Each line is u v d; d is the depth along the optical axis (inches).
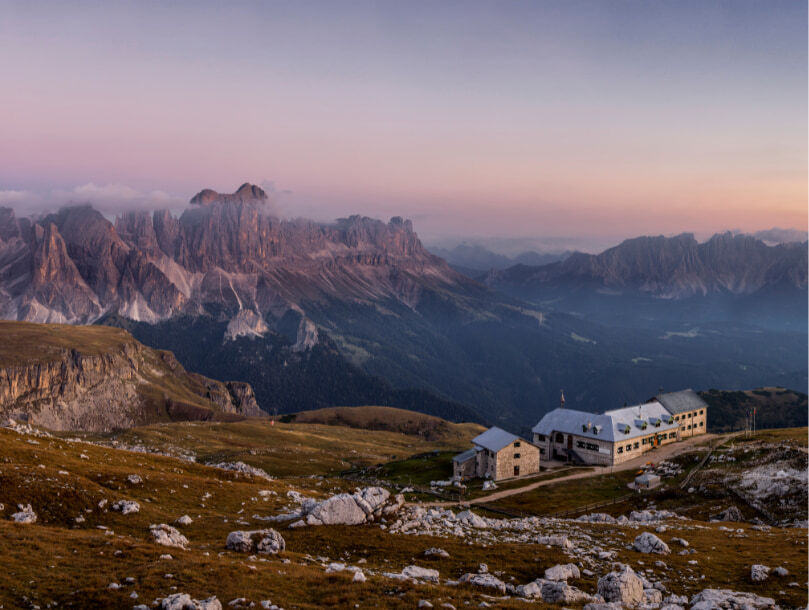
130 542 1899.6
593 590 1870.1
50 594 1407.5
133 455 4089.6
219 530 2407.7
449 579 1940.2
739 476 4581.7
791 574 2107.5
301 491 4033.0
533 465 5767.7
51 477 2652.6
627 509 4407.0
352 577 1672.0
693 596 1813.5
